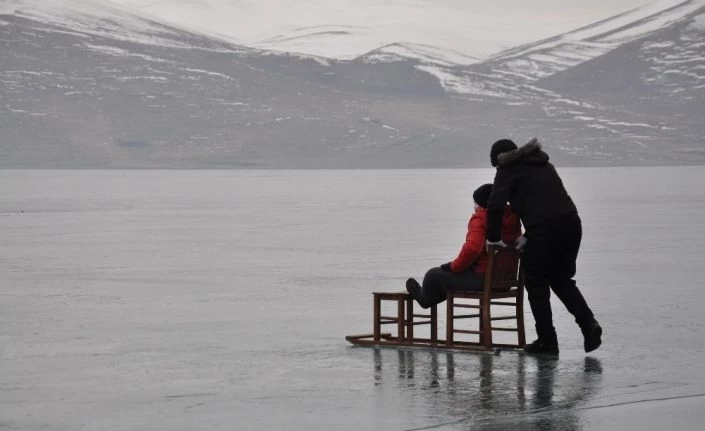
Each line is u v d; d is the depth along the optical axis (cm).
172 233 4084
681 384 1252
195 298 2061
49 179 18025
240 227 4466
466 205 6694
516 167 1455
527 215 1452
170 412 1128
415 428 1053
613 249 3139
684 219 4819
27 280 2398
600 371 1332
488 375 1310
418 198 8112
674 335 1594
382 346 1522
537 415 1102
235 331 1658
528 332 1658
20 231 4247
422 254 3036
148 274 2523
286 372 1336
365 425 1066
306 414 1114
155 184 13812
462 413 1112
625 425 1062
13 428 1063
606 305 1916
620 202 6856
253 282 2334
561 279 1455
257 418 1100
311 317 1803
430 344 1502
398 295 1514
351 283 2306
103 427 1067
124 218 5291
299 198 8244
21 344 1541
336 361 1409
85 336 1614
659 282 2273
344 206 6638
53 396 1205
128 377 1309
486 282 1459
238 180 16725
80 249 3297
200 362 1403
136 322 1752
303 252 3131
